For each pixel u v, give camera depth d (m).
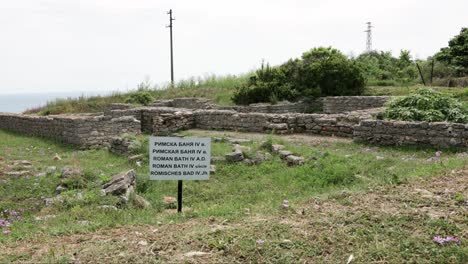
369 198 5.44
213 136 13.84
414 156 9.18
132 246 4.18
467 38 25.59
